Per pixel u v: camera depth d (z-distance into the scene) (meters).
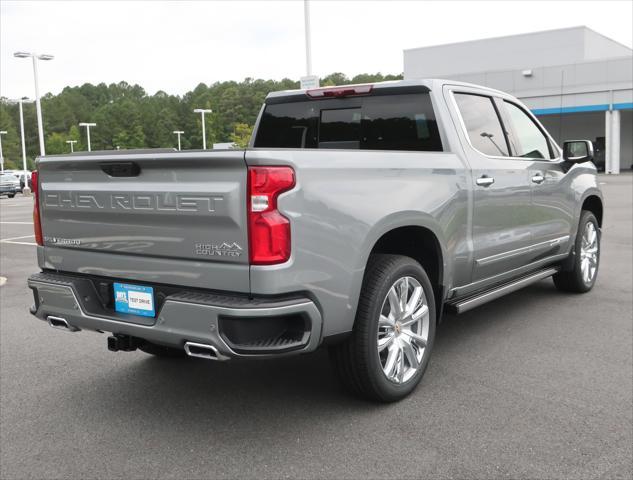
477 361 4.47
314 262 3.10
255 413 3.67
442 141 4.38
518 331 5.20
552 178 5.54
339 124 4.96
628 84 37.03
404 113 4.59
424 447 3.18
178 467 3.07
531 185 5.15
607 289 6.75
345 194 3.28
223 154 2.95
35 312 3.83
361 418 3.56
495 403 3.72
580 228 6.23
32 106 144.62
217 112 141.00
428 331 3.95
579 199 6.08
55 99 161.50
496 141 4.90
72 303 3.58
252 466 3.05
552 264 6.21
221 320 2.98
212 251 3.05
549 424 3.42
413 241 4.18
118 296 3.48
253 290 2.96
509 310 5.90
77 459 3.17
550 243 5.60
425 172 3.93
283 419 3.58
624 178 32.47
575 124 45.66
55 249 3.75
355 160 3.39
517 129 5.28
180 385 4.18
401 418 3.54
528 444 3.19
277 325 3.05
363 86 4.71
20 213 22.41
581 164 6.22
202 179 3.05
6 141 127.12
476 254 4.44
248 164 2.92
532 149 5.46
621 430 3.34
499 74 41.16
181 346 3.17
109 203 3.39
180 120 151.38
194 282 3.14
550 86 39.62
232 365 4.56
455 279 4.30
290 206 2.99
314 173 3.12
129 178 3.30
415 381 3.86
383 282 3.53
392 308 3.67
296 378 4.25
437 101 4.43
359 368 3.52
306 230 3.06
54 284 3.64
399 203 3.63
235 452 3.20
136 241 3.33
